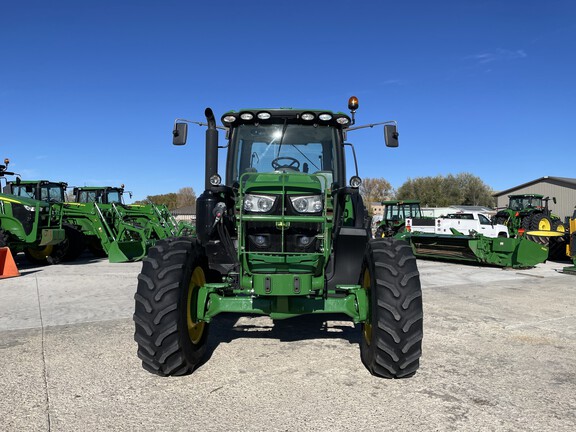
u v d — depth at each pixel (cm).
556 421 298
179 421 296
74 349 448
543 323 563
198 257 400
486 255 1161
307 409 313
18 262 1321
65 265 1229
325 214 377
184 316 367
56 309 634
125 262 1298
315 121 487
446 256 1282
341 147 493
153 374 379
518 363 412
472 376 378
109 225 1477
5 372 384
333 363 407
